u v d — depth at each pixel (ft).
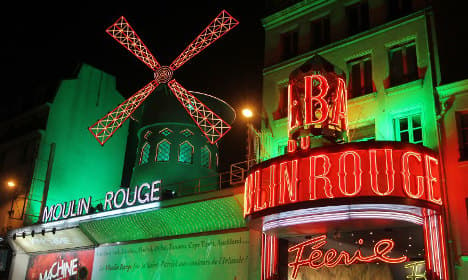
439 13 38.68
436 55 37.55
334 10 45.57
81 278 60.90
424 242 33.96
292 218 36.14
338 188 32.01
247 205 37.47
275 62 48.62
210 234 48.62
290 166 34.45
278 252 41.75
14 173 78.23
